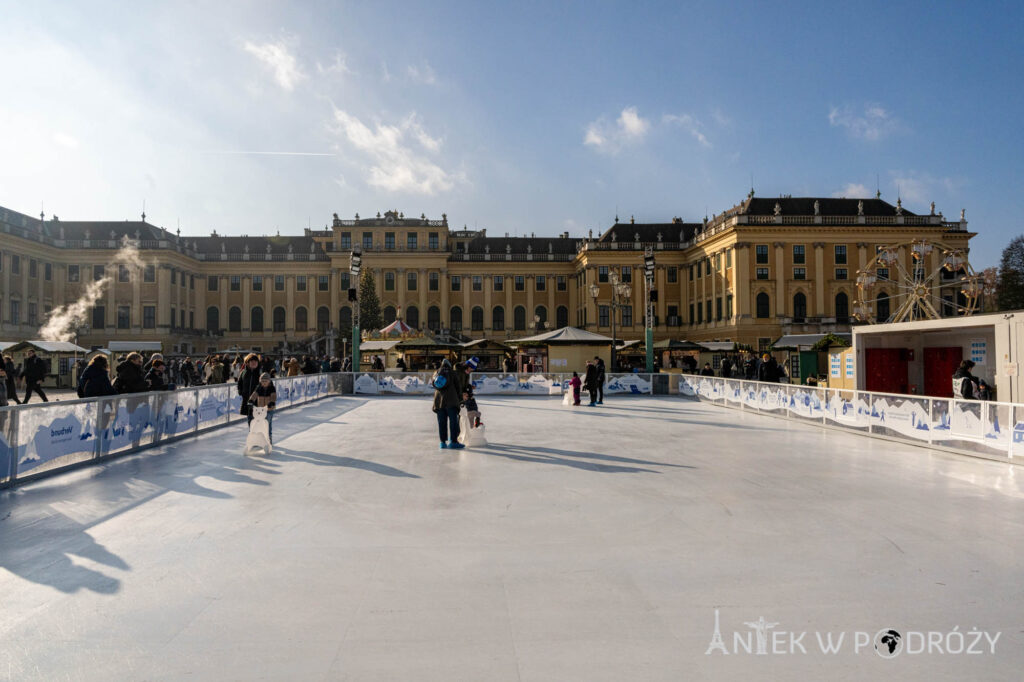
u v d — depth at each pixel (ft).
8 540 19.83
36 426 29.09
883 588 15.96
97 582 16.21
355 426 52.37
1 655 12.32
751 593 15.58
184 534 20.51
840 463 34.86
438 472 31.45
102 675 11.55
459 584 16.10
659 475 30.89
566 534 20.58
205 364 104.47
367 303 232.32
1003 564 17.81
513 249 278.05
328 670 11.71
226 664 11.94
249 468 32.50
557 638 13.07
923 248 94.73
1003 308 213.46
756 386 65.72
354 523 21.86
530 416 61.93
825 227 189.06
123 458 35.68
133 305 226.17
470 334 264.31
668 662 12.09
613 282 166.40
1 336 189.67
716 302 206.49
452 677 11.45
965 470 32.81
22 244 201.26
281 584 16.08
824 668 11.95
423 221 260.62
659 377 94.53
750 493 26.86
